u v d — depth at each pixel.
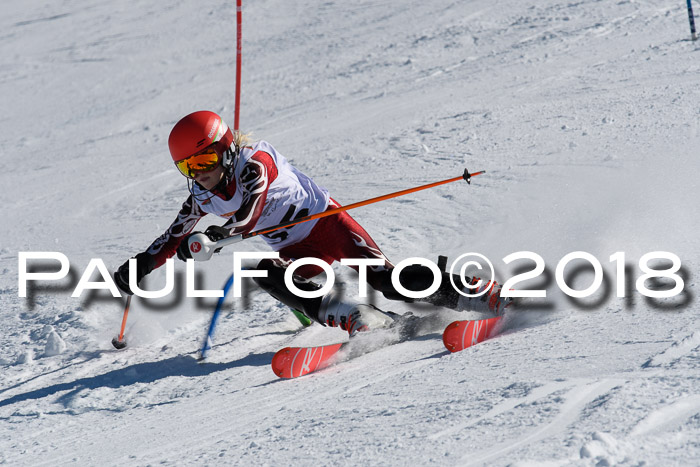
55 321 19.14
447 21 69.44
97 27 92.94
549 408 8.05
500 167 27.14
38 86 71.62
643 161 23.64
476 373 10.29
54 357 16.97
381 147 34.19
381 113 43.06
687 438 6.80
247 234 13.80
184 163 14.10
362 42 68.12
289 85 58.09
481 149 30.58
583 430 7.28
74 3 107.25
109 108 61.00
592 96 36.25
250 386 13.01
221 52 74.50
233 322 17.75
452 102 41.81
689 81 35.34
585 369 9.36
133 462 9.43
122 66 74.81
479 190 24.56
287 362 12.86
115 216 31.36
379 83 53.62
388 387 10.60
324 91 54.41
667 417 7.34
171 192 34.09
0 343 18.22
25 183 41.41
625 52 47.16
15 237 30.00
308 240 15.30
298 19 82.69
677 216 17.86
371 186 27.89
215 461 8.68
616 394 8.01
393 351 13.47
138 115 57.09
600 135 28.77
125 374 14.94
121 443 10.66
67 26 95.38
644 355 9.50
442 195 24.84
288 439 8.93
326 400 10.71
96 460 9.91
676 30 51.31
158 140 49.00
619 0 64.00
